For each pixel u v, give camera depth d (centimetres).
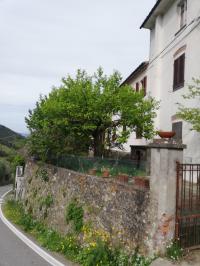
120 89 1806
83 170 1448
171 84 1748
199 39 1441
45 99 2112
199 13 1448
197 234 842
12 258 1059
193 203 856
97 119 1753
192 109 1247
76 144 1805
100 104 1702
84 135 1820
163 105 1852
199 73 1430
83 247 1134
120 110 1745
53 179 1711
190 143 1468
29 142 2078
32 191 2075
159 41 1936
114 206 1041
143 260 815
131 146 2431
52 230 1473
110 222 1047
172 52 1750
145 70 2272
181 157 838
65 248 1168
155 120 1920
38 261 1020
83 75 1858
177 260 773
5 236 1468
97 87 1778
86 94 1725
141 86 2395
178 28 1700
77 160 1521
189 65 1527
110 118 1744
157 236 805
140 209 889
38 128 2055
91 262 942
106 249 968
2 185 5347
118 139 1756
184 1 1652
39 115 2067
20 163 3256
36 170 2108
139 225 884
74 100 1730
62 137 1806
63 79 1855
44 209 1694
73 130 1791
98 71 1848
